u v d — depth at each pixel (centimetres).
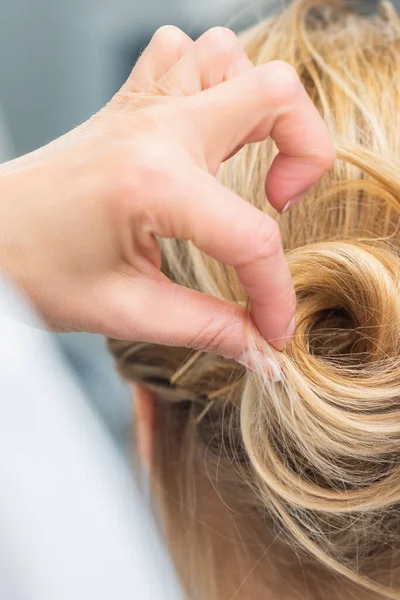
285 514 53
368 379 48
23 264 44
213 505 60
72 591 19
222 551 60
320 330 52
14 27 151
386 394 47
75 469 20
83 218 42
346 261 49
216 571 60
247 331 46
